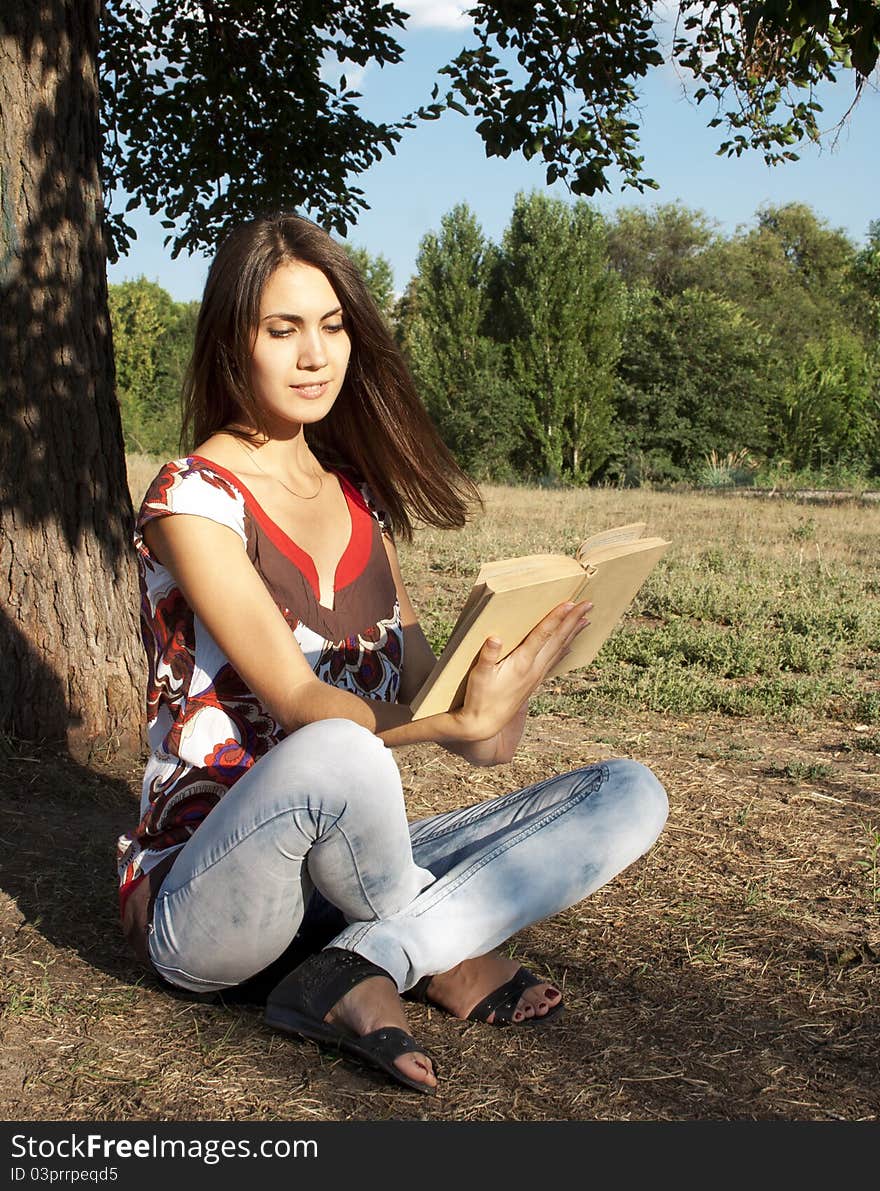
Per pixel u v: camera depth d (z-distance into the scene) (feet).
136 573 13.98
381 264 140.67
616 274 110.01
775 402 114.01
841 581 29.22
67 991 8.14
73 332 13.26
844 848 11.86
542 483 97.76
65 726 13.32
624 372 114.42
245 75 23.97
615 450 110.52
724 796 13.51
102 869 10.41
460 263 111.55
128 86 24.20
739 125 23.91
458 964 7.82
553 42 22.47
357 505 8.00
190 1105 6.85
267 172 24.71
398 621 7.92
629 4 22.22
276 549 7.21
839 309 177.88
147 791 7.47
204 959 7.12
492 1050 7.61
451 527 8.59
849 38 17.04
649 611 25.22
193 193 24.63
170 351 136.36
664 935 9.66
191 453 7.58
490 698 6.45
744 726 16.97
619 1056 7.63
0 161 12.82
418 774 13.93
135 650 13.76
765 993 8.69
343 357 7.39
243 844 6.60
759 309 154.10
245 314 7.09
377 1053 6.93
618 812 7.72
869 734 16.62
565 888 7.57
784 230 199.11
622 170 23.20
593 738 15.89
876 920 10.13
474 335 111.55
